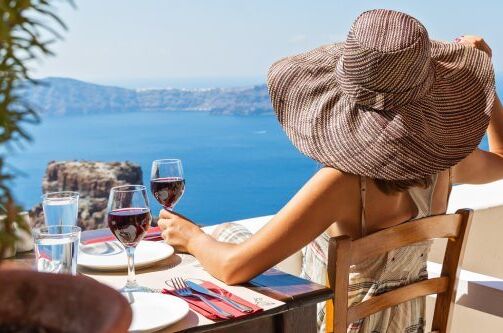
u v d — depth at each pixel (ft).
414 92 6.05
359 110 6.18
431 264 7.82
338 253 5.26
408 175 5.88
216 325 4.66
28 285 2.48
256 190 136.87
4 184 2.22
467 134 6.33
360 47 6.00
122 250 6.31
